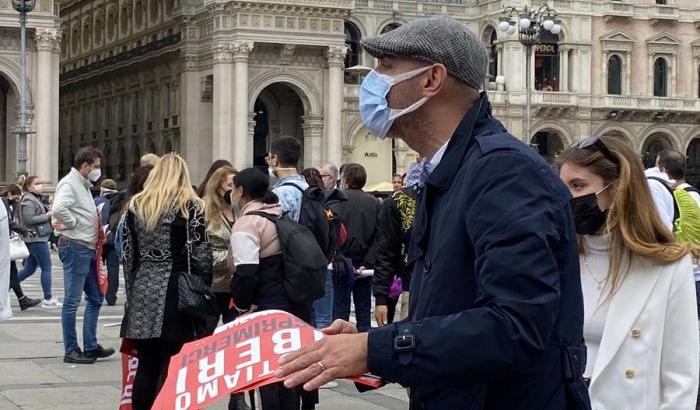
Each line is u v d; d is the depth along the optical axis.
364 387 4.57
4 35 63.22
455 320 4.05
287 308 11.55
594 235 6.55
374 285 14.17
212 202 13.05
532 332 4.01
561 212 4.22
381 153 78.19
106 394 14.02
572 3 82.69
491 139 4.39
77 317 23.03
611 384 6.32
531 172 4.22
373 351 4.07
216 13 71.81
